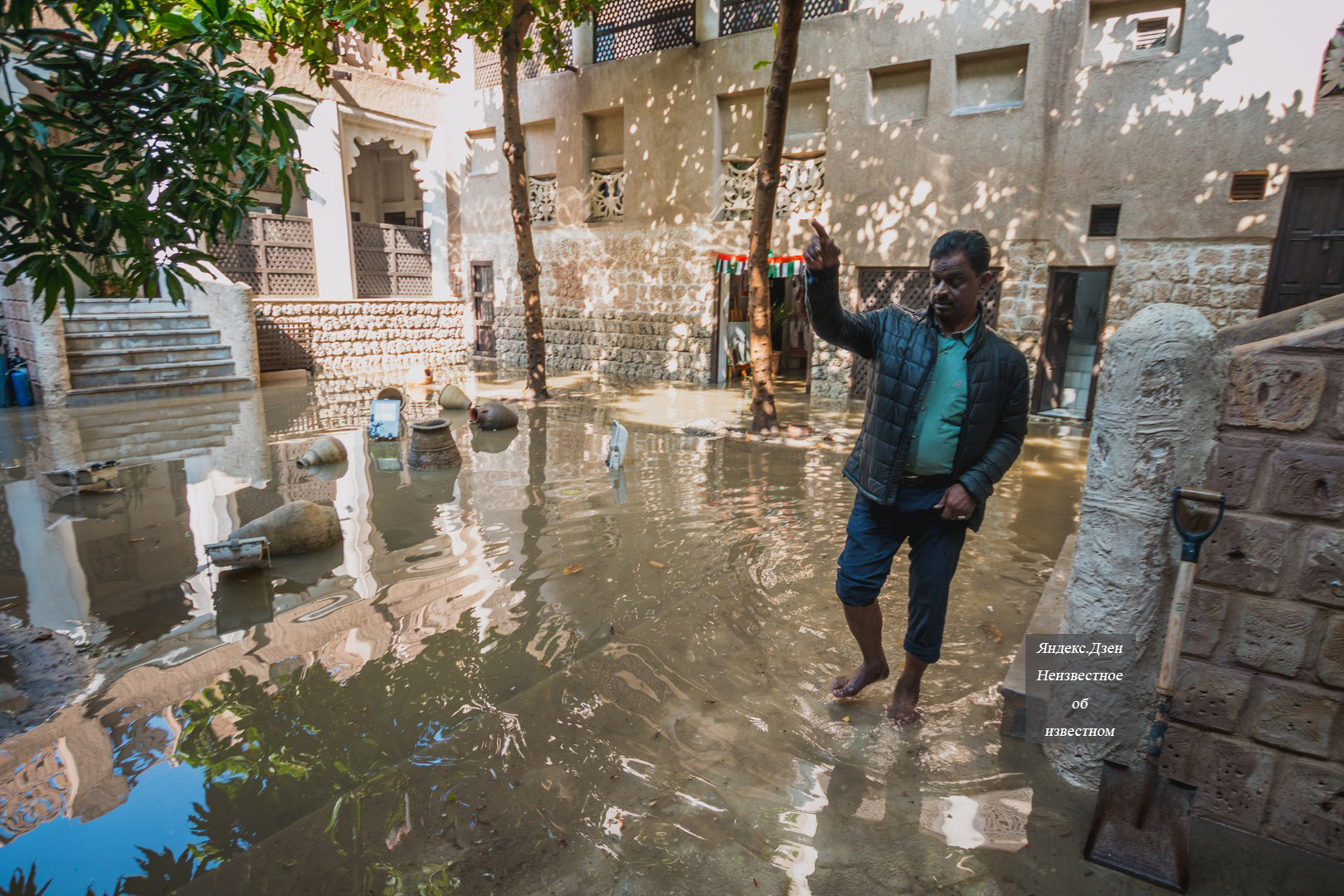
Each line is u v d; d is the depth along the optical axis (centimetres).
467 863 215
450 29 1042
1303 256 831
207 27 301
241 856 218
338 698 307
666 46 1311
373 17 850
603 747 272
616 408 1080
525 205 1109
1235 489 215
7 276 284
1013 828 229
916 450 260
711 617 383
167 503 593
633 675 325
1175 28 875
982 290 255
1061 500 609
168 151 301
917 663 280
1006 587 425
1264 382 207
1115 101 896
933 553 266
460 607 398
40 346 1048
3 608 400
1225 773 229
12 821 234
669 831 228
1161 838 210
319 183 1477
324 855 218
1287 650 213
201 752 271
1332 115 782
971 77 1014
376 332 1588
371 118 1543
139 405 1083
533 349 1156
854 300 1151
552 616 386
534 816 235
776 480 670
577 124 1445
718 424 954
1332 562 204
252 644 357
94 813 237
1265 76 808
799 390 1284
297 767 262
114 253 302
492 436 868
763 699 305
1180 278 891
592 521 546
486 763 263
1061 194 948
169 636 366
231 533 520
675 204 1339
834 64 1104
